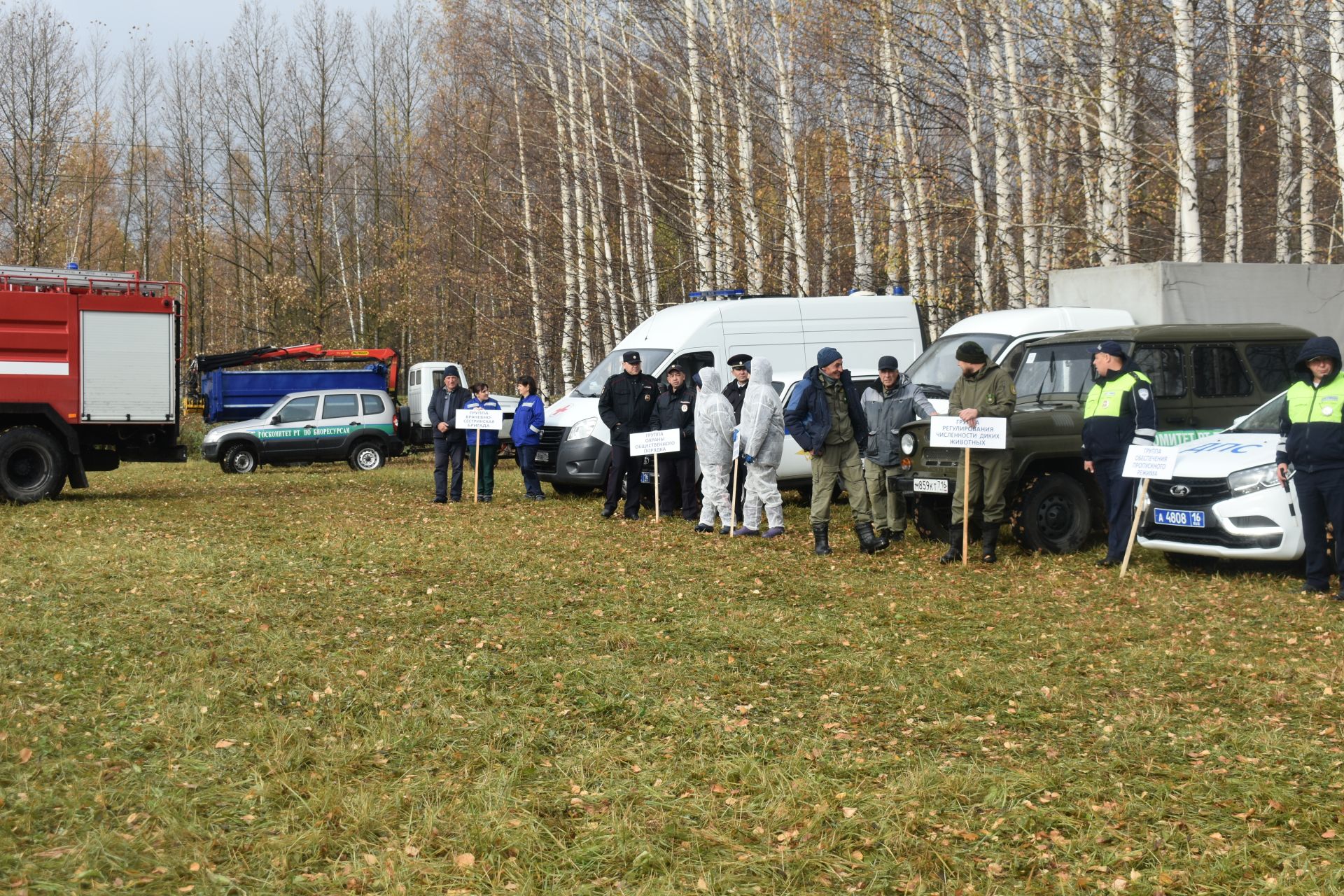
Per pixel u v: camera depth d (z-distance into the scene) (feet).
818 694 20.81
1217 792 15.71
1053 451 36.24
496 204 121.39
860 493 37.06
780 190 87.10
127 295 54.13
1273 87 63.10
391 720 18.78
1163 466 31.86
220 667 22.40
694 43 80.18
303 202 156.35
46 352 52.60
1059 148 61.26
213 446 84.33
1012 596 29.73
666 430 46.06
